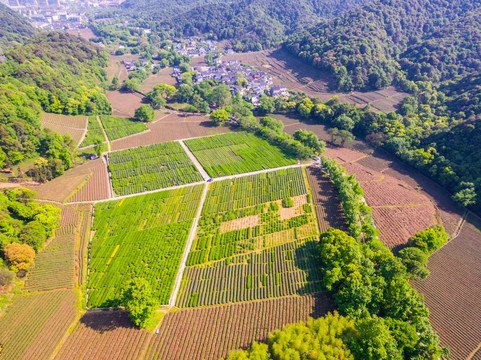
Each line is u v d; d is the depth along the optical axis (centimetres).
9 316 7388
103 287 8300
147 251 9431
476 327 7369
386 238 10012
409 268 8100
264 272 8594
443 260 9325
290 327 6388
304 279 8225
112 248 9538
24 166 12531
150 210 11144
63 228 10200
